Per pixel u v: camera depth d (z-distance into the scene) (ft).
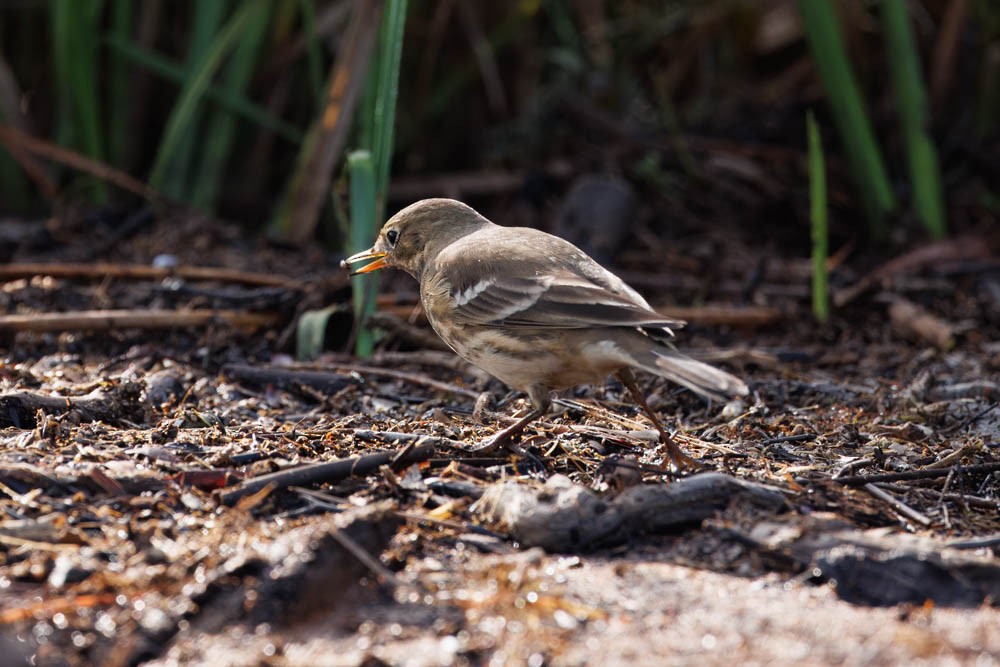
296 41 56.54
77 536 23.59
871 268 52.70
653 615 21.75
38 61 58.90
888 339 44.37
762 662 19.97
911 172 53.98
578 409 33.91
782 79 68.64
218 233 51.03
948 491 28.63
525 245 30.71
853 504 26.96
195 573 22.43
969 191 58.70
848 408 36.09
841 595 22.75
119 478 26.08
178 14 58.75
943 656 20.13
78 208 53.42
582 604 22.09
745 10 65.00
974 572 22.81
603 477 27.89
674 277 50.93
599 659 20.15
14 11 58.70
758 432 33.04
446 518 25.59
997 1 59.93
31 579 22.29
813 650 20.39
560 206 56.65
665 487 25.73
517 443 30.12
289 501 26.30
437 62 62.28
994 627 21.35
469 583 22.86
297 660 20.20
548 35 65.67
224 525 24.71
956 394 37.58
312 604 21.79
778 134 64.44
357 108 53.83
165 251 48.93
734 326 45.19
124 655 20.13
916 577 22.68
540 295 28.43
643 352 26.58
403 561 23.58
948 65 60.08
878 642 20.66
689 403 36.04
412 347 41.65
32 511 24.72
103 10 57.36
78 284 44.27
